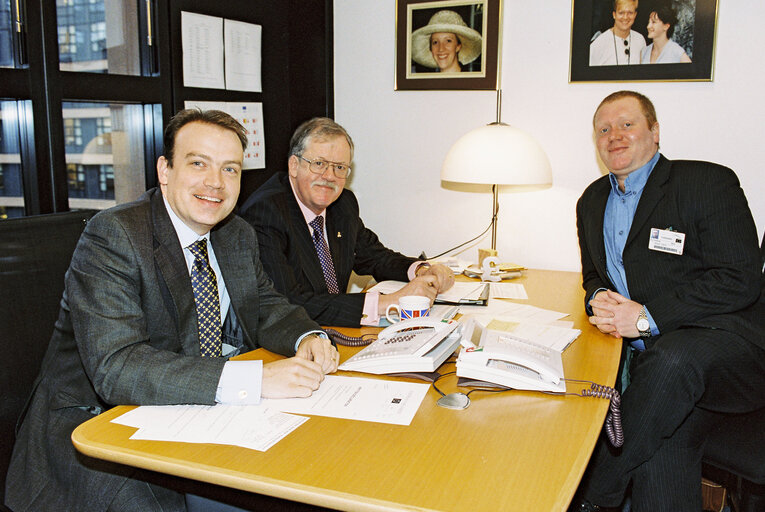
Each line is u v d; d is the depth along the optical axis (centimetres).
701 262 193
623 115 208
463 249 320
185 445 108
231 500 132
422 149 321
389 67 322
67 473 145
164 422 118
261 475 97
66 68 216
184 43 257
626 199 216
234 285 170
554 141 292
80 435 113
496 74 297
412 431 113
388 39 320
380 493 92
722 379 174
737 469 173
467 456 104
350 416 119
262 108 300
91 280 139
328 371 142
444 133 315
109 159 237
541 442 109
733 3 254
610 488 179
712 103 263
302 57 319
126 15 236
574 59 282
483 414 121
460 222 318
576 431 113
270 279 193
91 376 133
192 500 136
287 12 308
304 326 161
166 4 247
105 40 229
